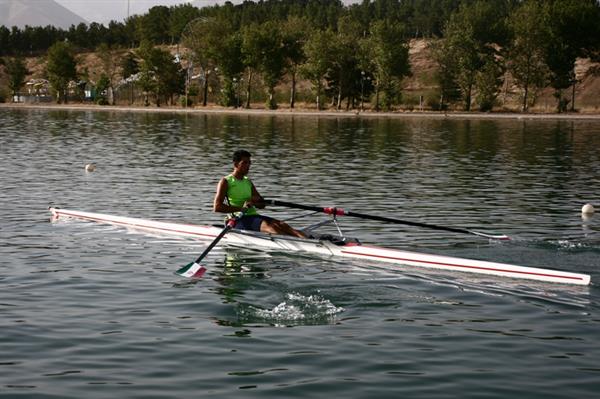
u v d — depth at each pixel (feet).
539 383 26.37
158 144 132.67
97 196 70.38
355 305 36.04
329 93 314.76
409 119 241.96
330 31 302.66
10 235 51.52
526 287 39.52
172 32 530.27
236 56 317.01
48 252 46.52
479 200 69.62
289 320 33.50
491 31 299.99
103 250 47.55
